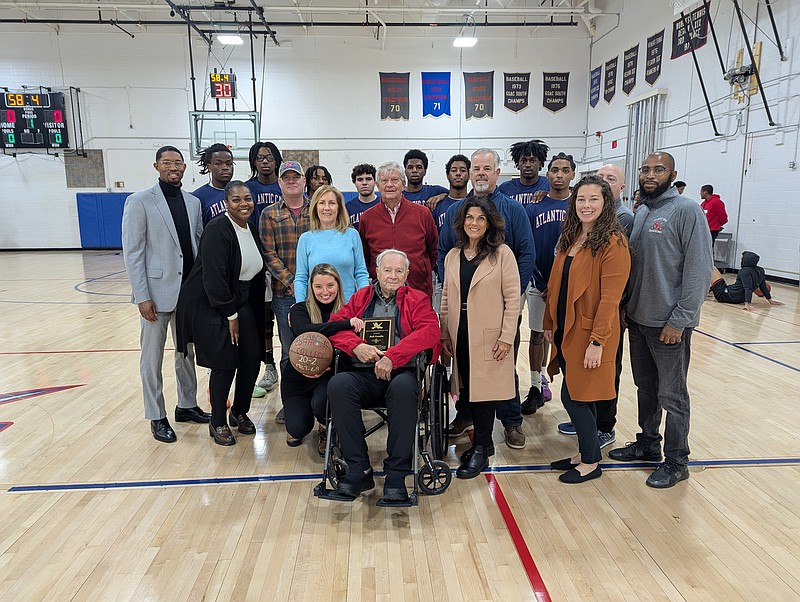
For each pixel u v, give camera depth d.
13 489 2.53
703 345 4.96
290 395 2.69
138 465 2.78
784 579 1.89
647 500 2.42
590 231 2.42
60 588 1.86
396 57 13.17
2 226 14.02
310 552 2.06
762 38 8.07
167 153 3.03
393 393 2.31
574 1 12.95
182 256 3.09
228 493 2.50
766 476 2.62
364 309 2.65
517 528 2.21
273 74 13.20
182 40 13.08
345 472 2.55
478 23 11.91
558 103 13.46
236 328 2.93
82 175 13.79
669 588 1.85
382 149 13.55
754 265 6.75
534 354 3.51
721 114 8.96
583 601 1.79
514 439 2.99
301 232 3.27
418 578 1.90
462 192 3.57
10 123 13.33
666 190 2.44
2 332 5.75
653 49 10.67
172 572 1.94
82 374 4.31
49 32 13.02
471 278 2.60
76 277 9.88
